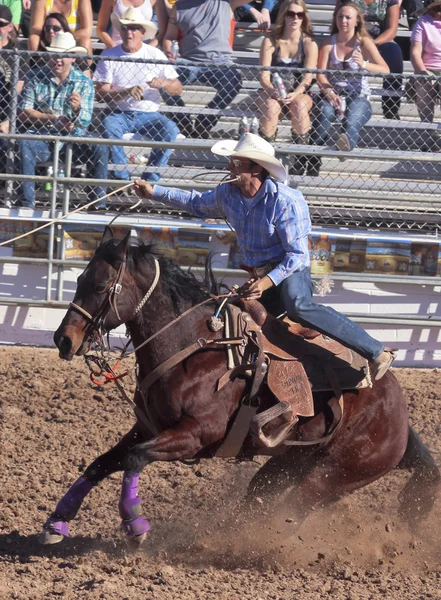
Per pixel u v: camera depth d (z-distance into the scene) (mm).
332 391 18234
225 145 18203
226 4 36281
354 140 33812
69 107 32594
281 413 17047
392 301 32875
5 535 18609
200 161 34812
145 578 16578
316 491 18734
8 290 32906
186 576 16766
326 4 42875
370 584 16906
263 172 17453
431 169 35438
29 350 31953
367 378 18234
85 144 32812
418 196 33938
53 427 25562
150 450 16562
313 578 17234
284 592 16062
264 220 17516
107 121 32969
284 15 33938
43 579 16250
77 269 32812
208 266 18422
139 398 17734
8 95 33344
